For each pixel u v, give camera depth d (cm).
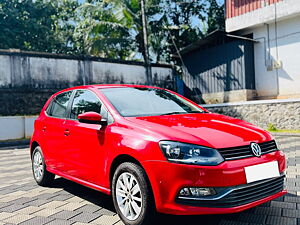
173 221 304
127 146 289
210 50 1569
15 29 1956
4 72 1310
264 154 289
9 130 1148
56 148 416
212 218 311
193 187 252
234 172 257
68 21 2438
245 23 1423
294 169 515
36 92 1380
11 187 477
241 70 1405
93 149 340
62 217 329
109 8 1936
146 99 390
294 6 1227
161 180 260
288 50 1303
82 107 392
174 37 2011
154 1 1972
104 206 365
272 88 1367
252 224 292
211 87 1575
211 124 313
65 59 1460
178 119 327
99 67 1545
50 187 466
